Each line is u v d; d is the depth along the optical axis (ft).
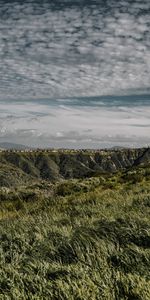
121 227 25.77
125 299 15.81
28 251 23.98
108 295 15.72
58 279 17.79
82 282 16.94
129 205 40.55
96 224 29.30
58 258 21.89
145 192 54.54
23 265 21.27
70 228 28.48
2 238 28.12
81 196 69.46
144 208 36.68
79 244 23.03
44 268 19.42
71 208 44.62
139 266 18.90
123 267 19.56
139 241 23.68
